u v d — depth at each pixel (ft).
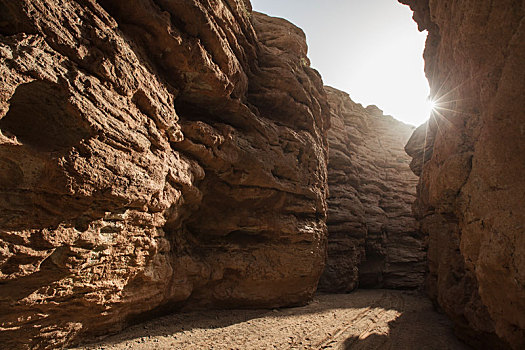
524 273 19.93
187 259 39.09
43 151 20.43
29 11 19.85
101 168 23.11
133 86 26.53
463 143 31.19
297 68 60.75
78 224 23.29
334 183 96.12
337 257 85.25
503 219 22.68
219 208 44.47
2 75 17.85
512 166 23.15
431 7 40.01
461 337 38.17
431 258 55.11
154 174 28.76
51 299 22.68
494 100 24.84
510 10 24.11
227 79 38.06
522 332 22.29
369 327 42.37
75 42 22.40
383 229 105.29
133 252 28.45
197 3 32.78
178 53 32.12
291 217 50.60
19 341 21.85
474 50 27.86
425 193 61.52
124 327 30.76
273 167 47.26
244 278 44.88
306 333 36.55
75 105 21.16
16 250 19.81
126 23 28.81
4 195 19.53
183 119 36.99
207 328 34.65
